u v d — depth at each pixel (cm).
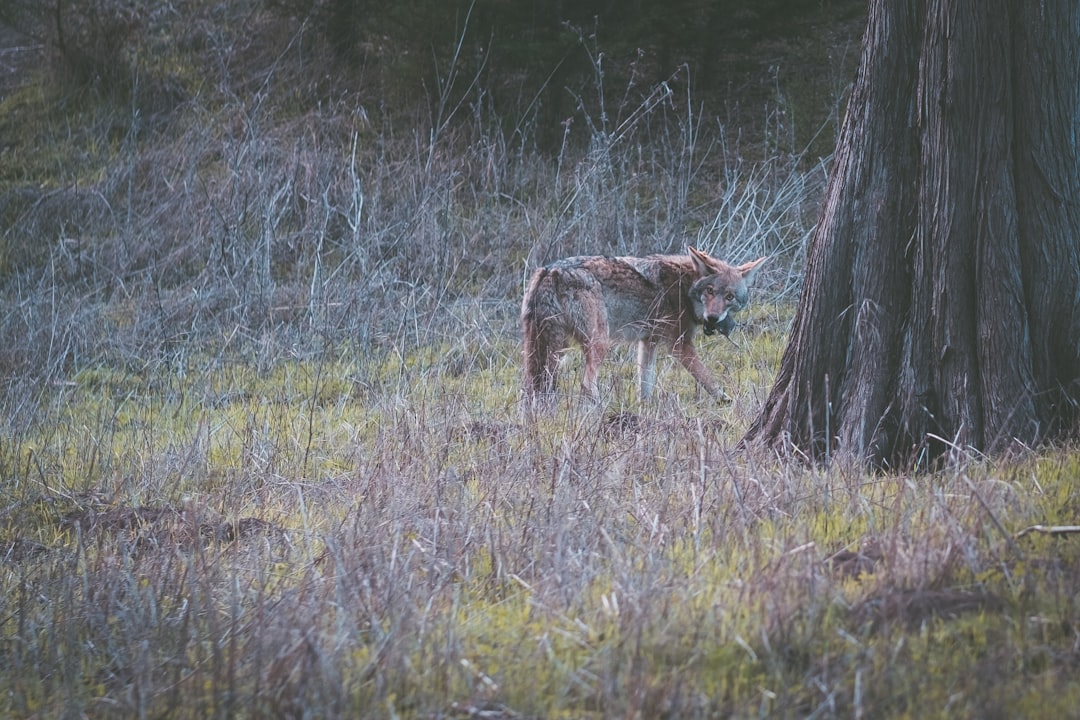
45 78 3428
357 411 1539
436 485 953
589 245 2156
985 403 970
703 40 2773
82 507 1174
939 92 977
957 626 637
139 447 1406
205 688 661
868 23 1036
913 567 707
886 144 1019
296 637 689
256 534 998
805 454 1006
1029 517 786
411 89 2906
